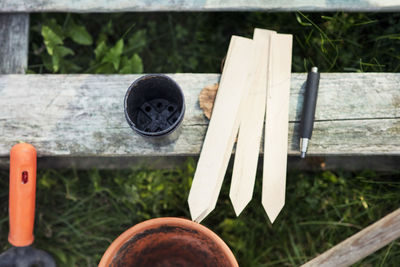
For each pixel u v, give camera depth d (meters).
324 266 0.99
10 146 0.99
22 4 1.04
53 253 1.16
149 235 0.99
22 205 0.97
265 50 1.00
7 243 1.18
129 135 0.99
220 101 0.98
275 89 0.99
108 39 1.24
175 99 0.97
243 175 0.97
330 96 0.99
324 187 1.17
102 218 1.19
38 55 1.20
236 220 1.18
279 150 0.98
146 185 1.17
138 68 1.16
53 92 1.00
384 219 0.99
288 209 1.18
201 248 1.01
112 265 0.97
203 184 0.97
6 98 1.00
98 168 1.17
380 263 1.15
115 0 1.04
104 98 1.00
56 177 1.19
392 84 0.99
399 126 0.98
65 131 0.99
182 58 1.24
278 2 1.03
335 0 1.03
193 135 0.99
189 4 1.04
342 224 1.16
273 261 1.18
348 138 0.99
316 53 1.18
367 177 1.17
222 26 1.23
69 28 1.17
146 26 1.24
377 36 1.18
